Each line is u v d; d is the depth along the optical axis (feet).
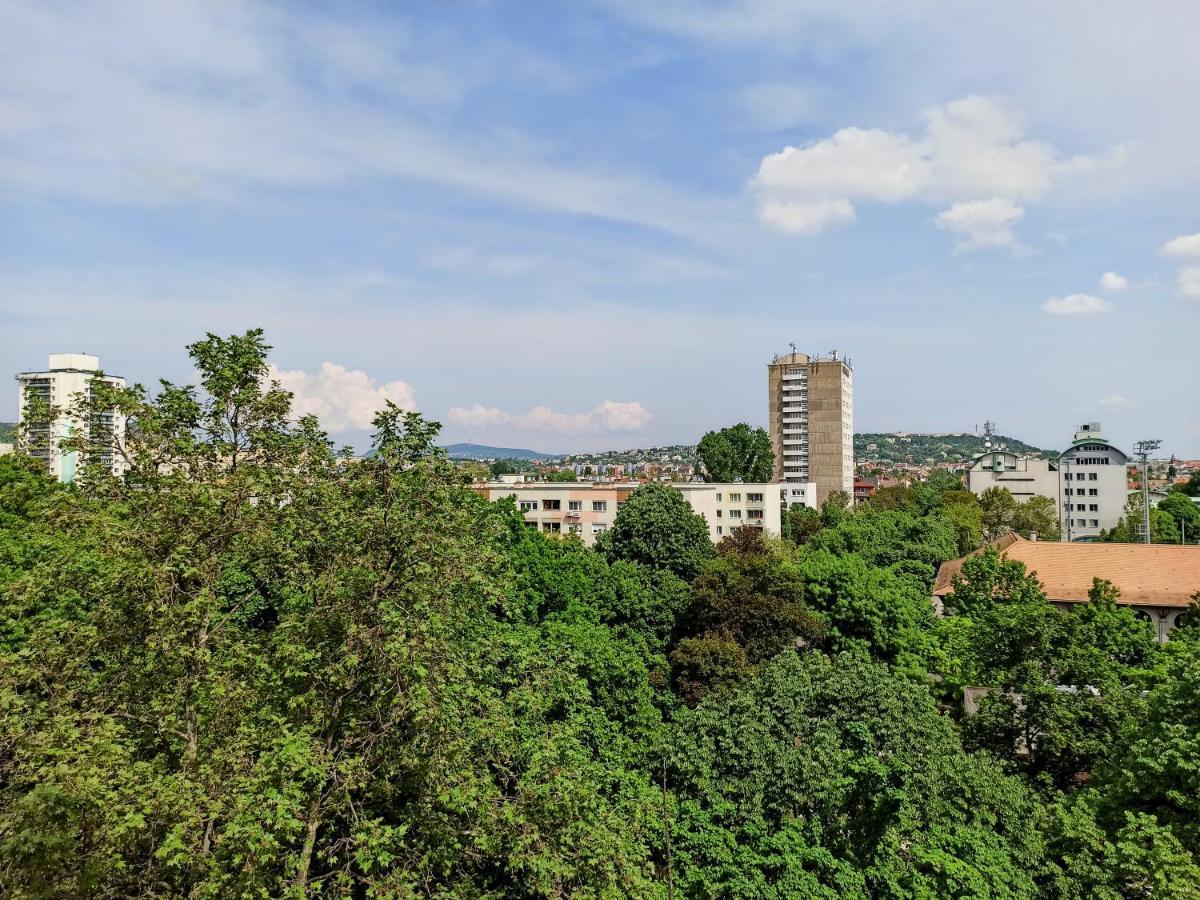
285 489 51.52
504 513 131.13
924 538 223.92
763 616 126.62
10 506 97.25
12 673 42.88
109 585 46.06
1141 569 159.43
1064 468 377.71
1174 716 68.44
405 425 54.75
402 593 47.65
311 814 41.70
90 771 36.06
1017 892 55.57
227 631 51.57
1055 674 91.35
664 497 181.06
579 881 46.50
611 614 132.36
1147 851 55.57
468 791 44.83
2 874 32.53
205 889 35.73
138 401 48.93
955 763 70.13
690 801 65.31
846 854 61.05
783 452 414.21
